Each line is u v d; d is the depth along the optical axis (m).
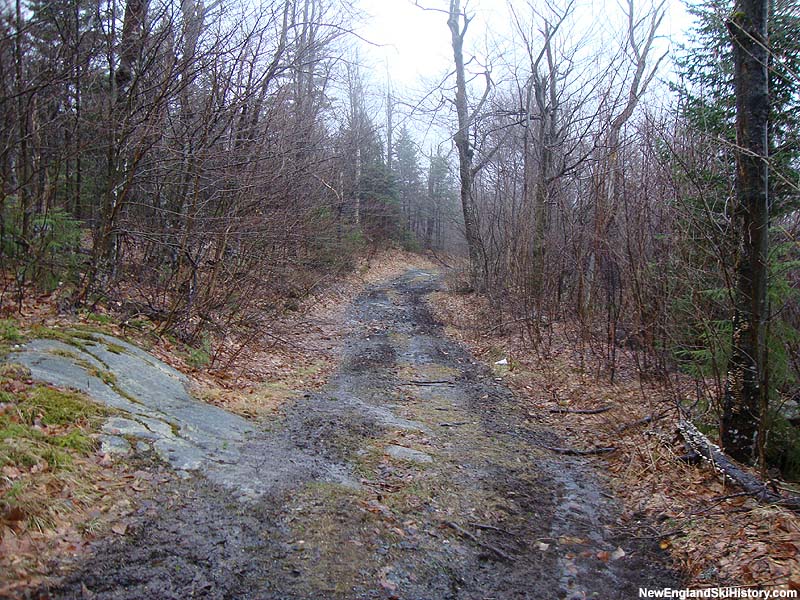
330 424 7.31
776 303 6.45
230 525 4.36
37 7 6.55
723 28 7.47
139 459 4.91
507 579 4.32
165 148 8.77
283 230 11.29
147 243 10.02
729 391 6.04
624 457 6.76
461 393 9.85
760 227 5.64
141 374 6.77
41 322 7.12
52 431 4.75
